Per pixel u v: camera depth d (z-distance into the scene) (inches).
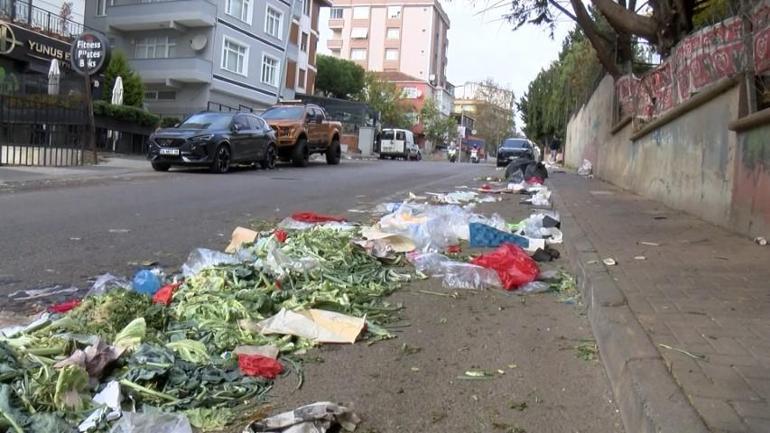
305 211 393.4
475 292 216.2
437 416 124.9
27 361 126.9
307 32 1905.8
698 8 486.9
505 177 681.6
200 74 1364.4
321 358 153.6
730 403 108.5
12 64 921.5
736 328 150.0
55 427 107.9
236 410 125.2
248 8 1519.4
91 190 460.8
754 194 277.9
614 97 655.8
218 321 165.0
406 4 3718.0
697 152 359.6
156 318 160.9
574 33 1048.2
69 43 1003.9
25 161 617.9
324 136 882.1
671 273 207.6
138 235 294.8
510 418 124.3
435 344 165.5
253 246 243.4
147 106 1378.0
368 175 721.0
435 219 299.1
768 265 220.2
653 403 108.6
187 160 631.2
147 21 1391.5
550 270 249.0
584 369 149.0
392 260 249.9
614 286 186.5
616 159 628.4
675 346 137.1
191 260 222.1
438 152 2987.2
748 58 294.5
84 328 150.8
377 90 2561.5
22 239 272.8
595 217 352.8
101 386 126.2
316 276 212.2
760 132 272.8
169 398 124.7
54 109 652.7
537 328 179.5
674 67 419.8
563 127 1505.9
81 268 230.1
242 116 711.7
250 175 647.8
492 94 3366.1
